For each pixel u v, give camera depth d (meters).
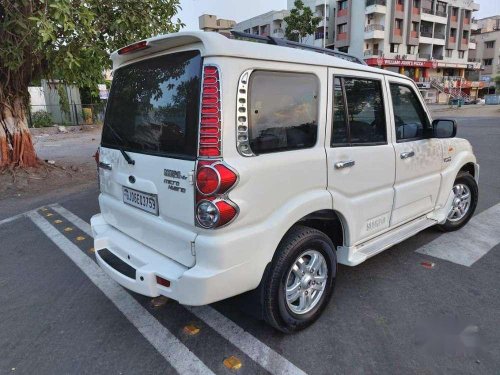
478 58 68.50
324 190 2.84
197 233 2.37
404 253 4.20
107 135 3.27
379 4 45.88
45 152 13.71
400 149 3.54
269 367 2.52
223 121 2.24
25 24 6.40
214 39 2.25
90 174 9.47
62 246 4.75
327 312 3.12
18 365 2.61
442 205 4.35
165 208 2.56
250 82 2.36
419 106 3.89
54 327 3.04
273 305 2.61
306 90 2.69
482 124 20.12
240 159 2.31
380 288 3.49
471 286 3.49
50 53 7.25
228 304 3.30
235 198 2.28
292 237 2.67
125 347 2.77
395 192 3.55
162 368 2.55
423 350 2.66
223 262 2.30
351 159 3.01
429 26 52.22
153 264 2.60
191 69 2.38
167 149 2.53
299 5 43.31
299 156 2.62
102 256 3.00
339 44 50.62
